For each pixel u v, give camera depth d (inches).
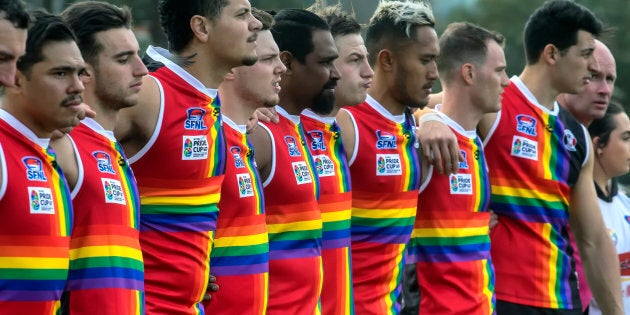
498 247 592.4
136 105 421.7
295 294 494.0
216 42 440.8
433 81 541.6
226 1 440.5
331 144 522.6
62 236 370.6
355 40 515.2
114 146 407.2
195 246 436.5
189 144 433.7
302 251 496.1
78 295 390.9
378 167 535.2
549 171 593.0
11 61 332.2
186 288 434.6
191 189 435.8
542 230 591.5
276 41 498.3
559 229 599.5
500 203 589.9
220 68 445.4
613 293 616.1
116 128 420.2
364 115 539.5
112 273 395.5
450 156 551.8
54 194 369.1
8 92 363.3
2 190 354.0
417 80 537.3
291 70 498.6
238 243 462.9
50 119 363.9
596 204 613.6
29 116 364.2
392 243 539.5
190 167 434.6
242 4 443.2
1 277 353.4
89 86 400.5
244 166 468.1
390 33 537.3
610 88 643.5
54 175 371.6
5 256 354.6
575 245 645.3
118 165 406.9
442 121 561.3
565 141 600.1
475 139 573.9
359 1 812.6
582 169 610.5
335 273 518.0
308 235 498.3
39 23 359.6
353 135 535.5
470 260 565.0
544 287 589.6
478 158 574.6
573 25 590.2
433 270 561.6
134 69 406.0
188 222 434.9
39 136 367.9
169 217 430.6
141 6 851.4
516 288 589.0
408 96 539.5
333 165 520.1
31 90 359.9
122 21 406.3
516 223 590.2
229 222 461.7
